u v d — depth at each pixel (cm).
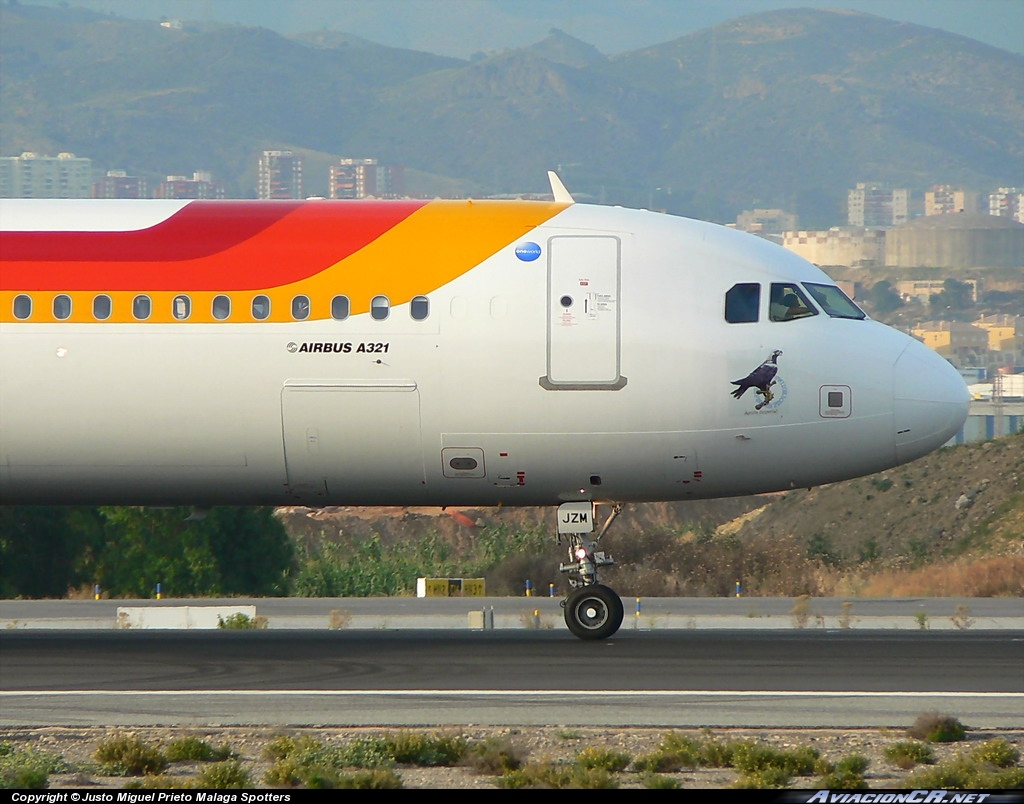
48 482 9688
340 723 6975
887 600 13725
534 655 9038
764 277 9450
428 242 9406
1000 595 17588
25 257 9369
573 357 9212
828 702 7450
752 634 10412
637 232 9512
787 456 9438
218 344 9225
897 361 9456
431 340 9212
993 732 6825
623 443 9325
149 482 9644
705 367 9231
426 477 9519
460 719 7050
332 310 9256
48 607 13975
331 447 9369
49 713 7188
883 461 9544
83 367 9256
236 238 9425
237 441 9362
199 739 6538
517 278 9294
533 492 9656
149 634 10594
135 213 9619
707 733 6725
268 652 9231
